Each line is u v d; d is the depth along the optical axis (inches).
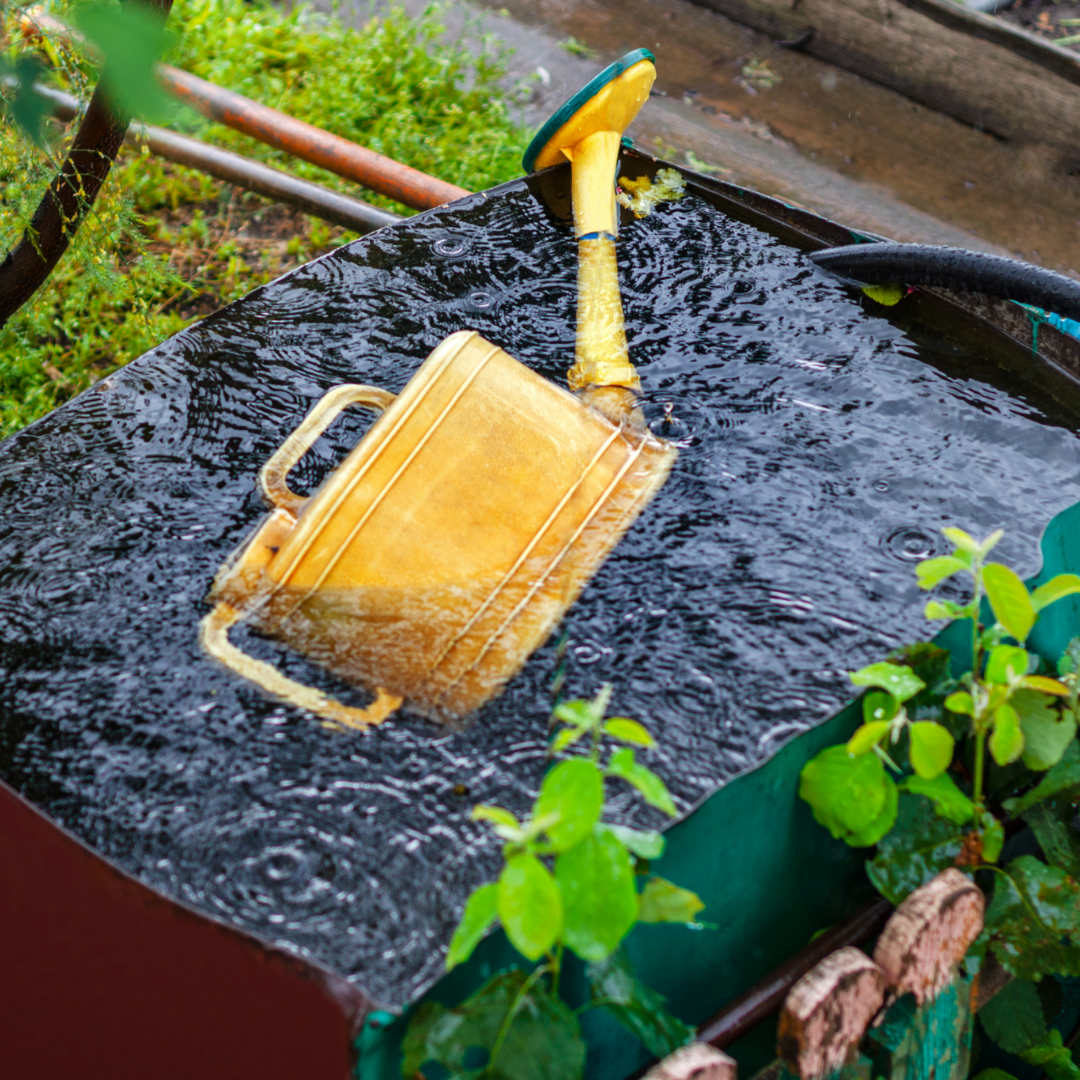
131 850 46.1
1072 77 153.7
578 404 61.8
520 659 53.7
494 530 57.1
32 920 44.7
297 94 155.5
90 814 47.6
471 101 157.5
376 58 159.8
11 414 105.0
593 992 42.9
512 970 41.3
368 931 42.8
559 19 186.7
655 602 56.8
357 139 147.1
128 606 57.5
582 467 60.0
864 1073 47.3
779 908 52.5
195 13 164.4
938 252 76.2
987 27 158.9
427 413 57.0
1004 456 66.9
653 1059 49.7
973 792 54.5
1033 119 158.6
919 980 47.4
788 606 56.7
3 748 50.4
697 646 54.6
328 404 61.4
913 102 169.8
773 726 50.3
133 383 72.3
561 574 57.4
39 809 47.1
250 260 131.6
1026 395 72.2
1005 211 148.5
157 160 140.6
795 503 63.2
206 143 125.7
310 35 166.2
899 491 64.2
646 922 45.8
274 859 45.8
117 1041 43.5
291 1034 39.9
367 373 73.0
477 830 46.9
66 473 65.7
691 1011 50.9
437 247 84.6
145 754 50.3
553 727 51.1
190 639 55.7
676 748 49.4
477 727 51.3
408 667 53.4
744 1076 50.4
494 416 58.2
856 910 54.4
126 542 61.2
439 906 43.8
